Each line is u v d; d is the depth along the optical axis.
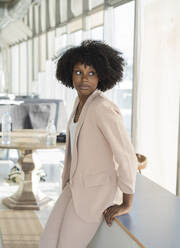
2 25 13.75
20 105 4.95
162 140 4.04
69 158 2.00
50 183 4.71
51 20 9.59
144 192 2.36
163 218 1.88
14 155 6.46
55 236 1.91
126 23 5.59
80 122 1.76
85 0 6.84
